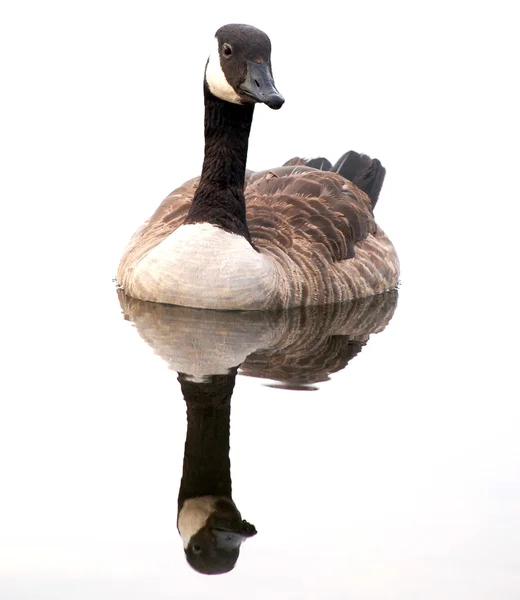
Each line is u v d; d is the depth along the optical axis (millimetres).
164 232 16766
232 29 15188
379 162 20031
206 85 15438
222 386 12406
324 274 16328
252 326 14930
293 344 14141
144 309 15477
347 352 13812
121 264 16922
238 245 15367
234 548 9148
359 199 17922
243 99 14984
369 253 17359
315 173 17766
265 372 12898
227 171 15398
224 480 10234
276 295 15547
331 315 15719
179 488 10070
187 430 11227
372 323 15328
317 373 12922
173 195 17938
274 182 17609
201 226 15438
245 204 16438
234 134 15438
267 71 14883
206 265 15273
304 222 16703
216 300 15328
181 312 15359
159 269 15531
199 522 9523
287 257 16078
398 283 18031
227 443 10961
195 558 9000
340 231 16859
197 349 13781
